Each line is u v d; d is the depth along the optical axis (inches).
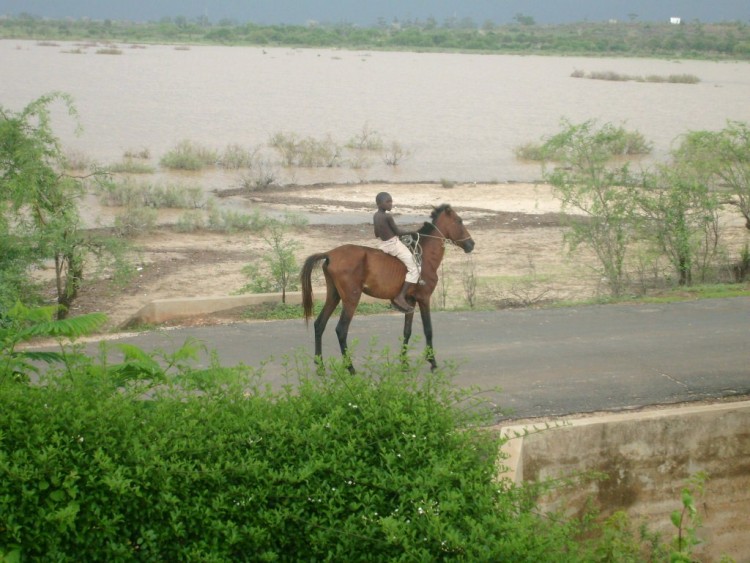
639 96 3496.6
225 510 233.0
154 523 230.4
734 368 477.1
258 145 1948.8
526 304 713.6
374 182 1524.4
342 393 264.2
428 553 223.5
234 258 945.5
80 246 719.7
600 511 368.2
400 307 466.9
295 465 244.7
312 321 593.3
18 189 654.5
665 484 379.2
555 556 233.3
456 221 482.0
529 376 459.2
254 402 255.6
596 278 840.3
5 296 594.2
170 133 2100.1
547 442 355.6
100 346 282.4
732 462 389.7
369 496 238.7
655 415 377.1
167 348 511.2
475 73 4886.8
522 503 258.2
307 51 7244.1
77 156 1578.5
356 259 457.1
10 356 276.8
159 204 1257.4
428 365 477.1
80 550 224.8
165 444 235.1
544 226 1144.8
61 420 232.4
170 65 4665.4
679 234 746.2
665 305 647.1
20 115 682.8
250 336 546.6
